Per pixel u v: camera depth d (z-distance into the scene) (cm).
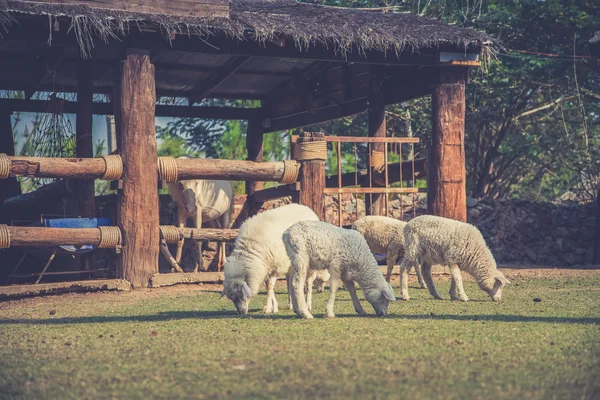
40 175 1322
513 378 559
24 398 534
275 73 1958
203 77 1914
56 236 1327
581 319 878
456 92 1628
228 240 1453
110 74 1814
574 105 2686
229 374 589
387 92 1811
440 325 827
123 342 759
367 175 1780
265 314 966
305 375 577
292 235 905
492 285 1084
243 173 1483
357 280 913
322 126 2823
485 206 2075
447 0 2602
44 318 1015
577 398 501
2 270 1678
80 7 1305
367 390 526
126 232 1377
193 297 1236
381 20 1642
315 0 2594
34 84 1847
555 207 2145
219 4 1416
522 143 2733
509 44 2528
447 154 1614
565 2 2477
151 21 1346
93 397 531
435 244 1118
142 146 1391
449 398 502
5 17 1241
